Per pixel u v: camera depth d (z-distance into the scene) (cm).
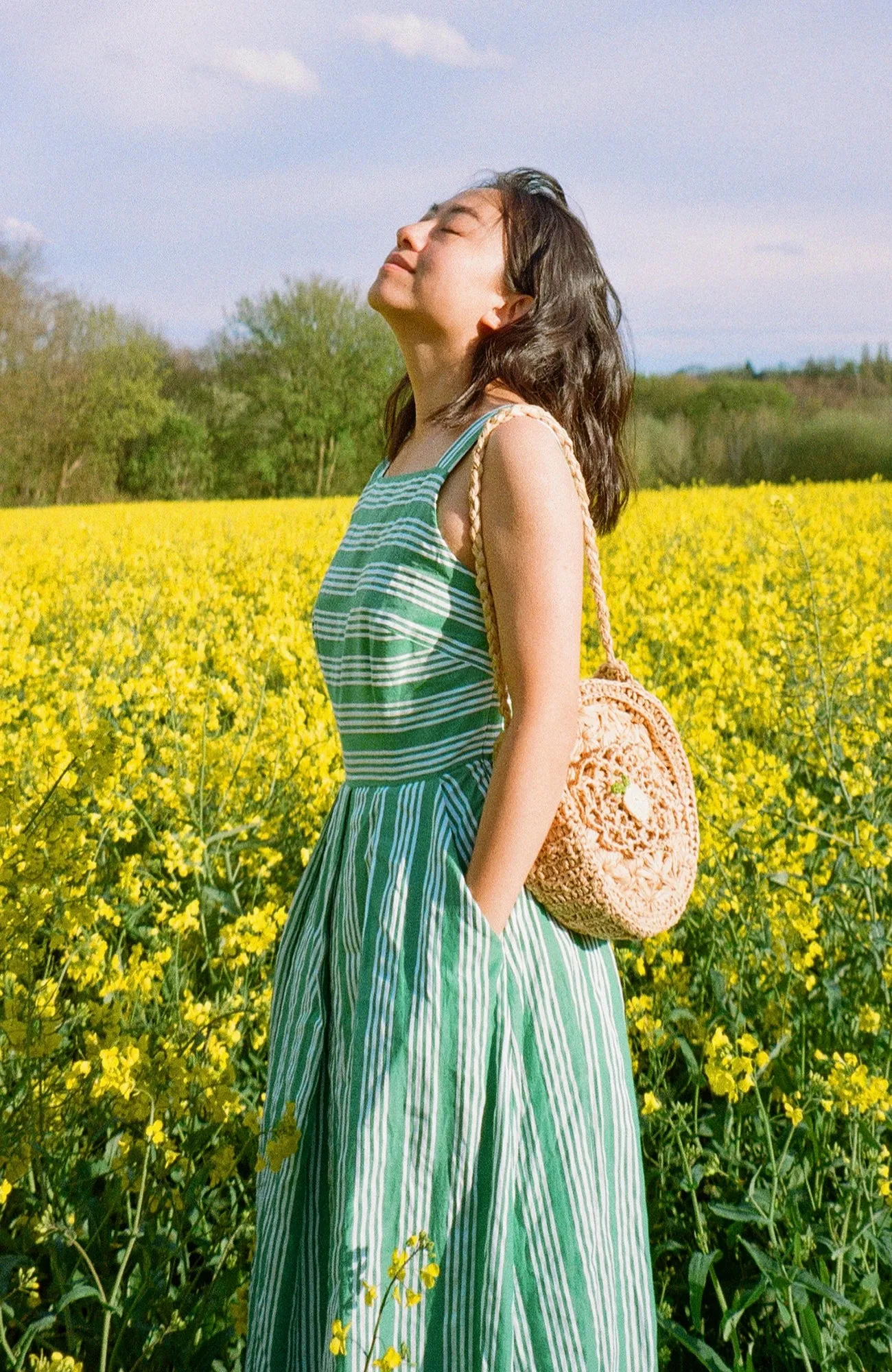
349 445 5853
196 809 384
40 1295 227
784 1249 221
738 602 768
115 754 227
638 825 165
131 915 338
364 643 170
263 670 567
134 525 1895
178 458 5756
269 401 5766
